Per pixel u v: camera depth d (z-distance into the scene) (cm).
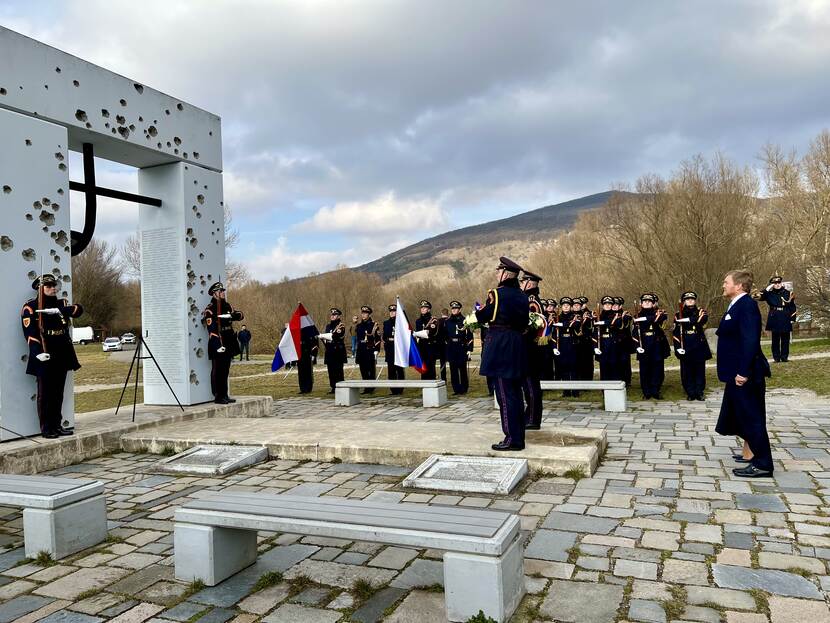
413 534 332
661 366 1123
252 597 360
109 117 870
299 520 358
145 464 717
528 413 748
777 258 2973
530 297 762
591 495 528
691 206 2939
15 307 736
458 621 322
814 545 404
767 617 316
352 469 649
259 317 4119
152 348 1025
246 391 1530
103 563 418
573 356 1212
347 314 5206
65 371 768
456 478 566
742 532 431
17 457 676
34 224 758
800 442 706
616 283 3494
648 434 788
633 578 366
